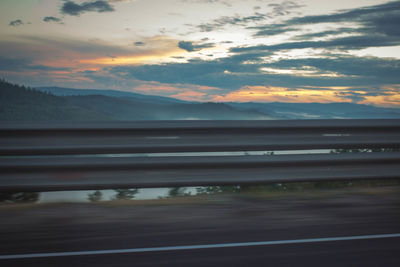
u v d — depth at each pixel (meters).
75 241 3.86
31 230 4.22
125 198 5.87
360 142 6.46
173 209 5.18
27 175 5.52
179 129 5.96
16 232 4.15
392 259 3.41
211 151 6.07
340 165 6.37
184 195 6.09
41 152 5.58
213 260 3.38
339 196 5.96
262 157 6.16
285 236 4.05
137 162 5.80
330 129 6.37
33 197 5.71
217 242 3.85
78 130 5.67
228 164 6.04
